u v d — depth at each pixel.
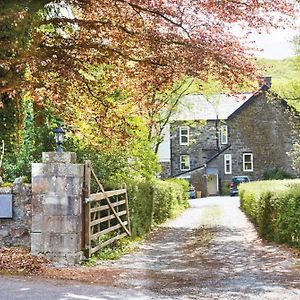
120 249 14.10
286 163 53.47
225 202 40.31
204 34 13.49
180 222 24.38
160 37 13.40
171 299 8.30
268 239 16.22
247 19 13.12
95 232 13.07
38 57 12.20
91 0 13.57
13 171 16.77
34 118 17.12
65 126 16.97
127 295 8.44
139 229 17.61
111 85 15.52
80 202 11.49
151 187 20.59
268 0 12.76
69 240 11.37
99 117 15.91
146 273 10.70
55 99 14.80
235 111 54.53
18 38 11.50
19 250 11.71
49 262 11.18
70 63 13.64
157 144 30.19
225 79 13.56
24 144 17.19
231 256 13.40
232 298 8.46
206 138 56.00
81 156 16.78
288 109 31.77
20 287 8.74
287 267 11.52
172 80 14.38
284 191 15.11
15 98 14.67
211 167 55.72
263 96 53.66
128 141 16.97
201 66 13.23
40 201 11.48
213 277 10.38
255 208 20.91
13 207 12.03
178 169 56.62
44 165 11.52
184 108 42.59
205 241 16.72
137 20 13.88
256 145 54.59
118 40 14.05
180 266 11.77
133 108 16.06
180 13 13.32
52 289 8.65
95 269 10.88
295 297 8.53
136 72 14.59
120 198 15.58
